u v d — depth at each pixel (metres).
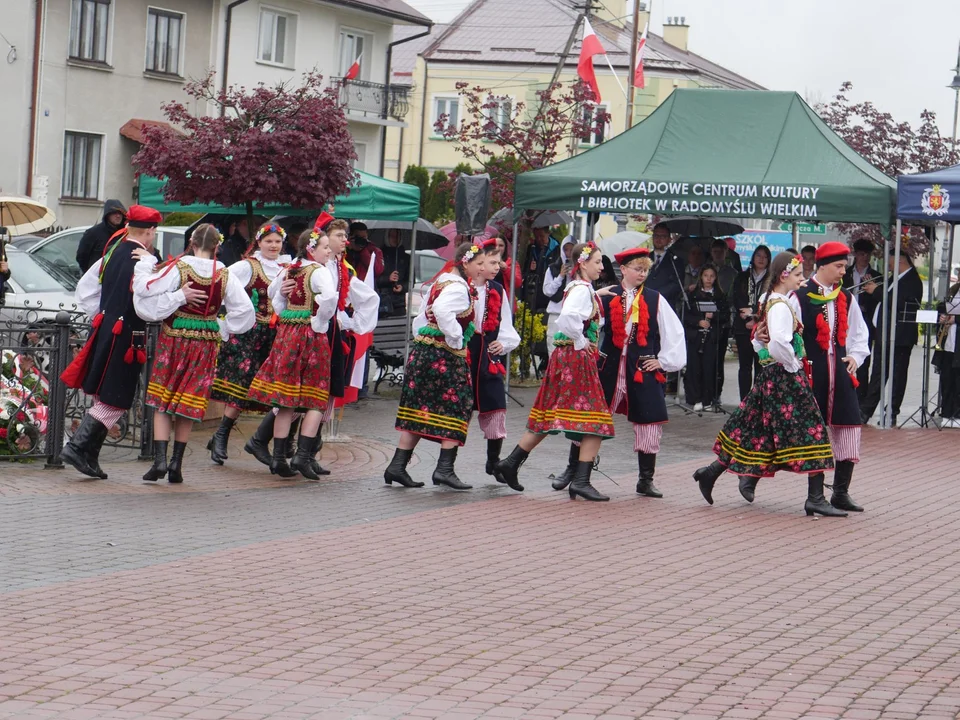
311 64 38.16
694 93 16.92
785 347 9.84
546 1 49.44
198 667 5.90
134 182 34.56
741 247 31.73
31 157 32.41
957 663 6.24
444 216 39.94
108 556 7.88
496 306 10.66
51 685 5.58
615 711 5.46
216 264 10.20
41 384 11.11
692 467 12.37
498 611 7.04
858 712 5.49
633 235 26.64
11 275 16.91
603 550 8.63
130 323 10.12
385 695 5.60
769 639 6.62
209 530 8.73
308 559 8.05
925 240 25.78
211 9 35.78
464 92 25.11
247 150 14.28
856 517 10.04
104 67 33.62
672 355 10.52
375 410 15.49
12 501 9.31
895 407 16.11
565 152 43.56
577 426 10.26
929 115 31.19
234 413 11.38
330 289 10.48
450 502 10.14
